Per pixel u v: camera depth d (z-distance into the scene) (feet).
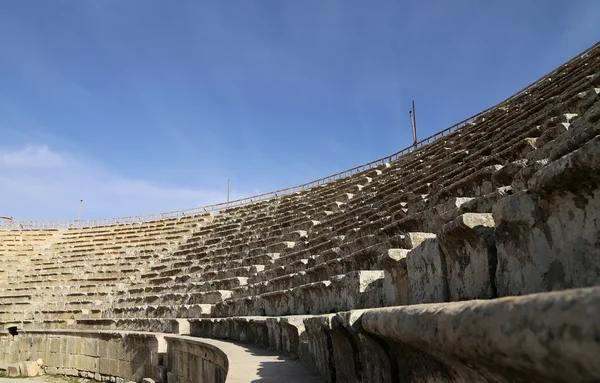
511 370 6.56
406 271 21.54
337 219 68.28
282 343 32.76
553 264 12.23
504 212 13.88
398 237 27.61
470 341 7.08
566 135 24.11
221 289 70.44
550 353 5.36
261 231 92.73
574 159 11.01
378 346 13.53
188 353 46.91
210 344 38.99
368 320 13.17
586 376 4.97
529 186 13.14
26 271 119.85
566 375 5.29
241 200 130.52
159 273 97.14
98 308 93.09
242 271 70.38
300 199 107.45
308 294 37.58
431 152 76.13
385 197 62.85
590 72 47.83
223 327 49.75
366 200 70.49
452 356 8.17
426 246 18.81
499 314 6.45
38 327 95.45
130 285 98.68
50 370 82.38
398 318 10.52
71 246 133.28
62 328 90.99
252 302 51.55
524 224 13.20
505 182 29.58
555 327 5.26
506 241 14.02
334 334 18.31
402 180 68.44
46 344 85.25
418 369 11.19
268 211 110.32
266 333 37.52
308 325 24.00
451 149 67.26
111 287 101.14
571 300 5.23
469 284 15.79
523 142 34.30
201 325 56.95
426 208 40.34
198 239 112.27
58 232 146.10
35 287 109.29
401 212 43.16
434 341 8.38
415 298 19.92
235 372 24.07
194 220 130.82
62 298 102.99
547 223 12.51
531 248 13.01
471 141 63.77
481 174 33.71
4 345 92.58
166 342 55.93
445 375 9.49
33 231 145.79
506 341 6.15
